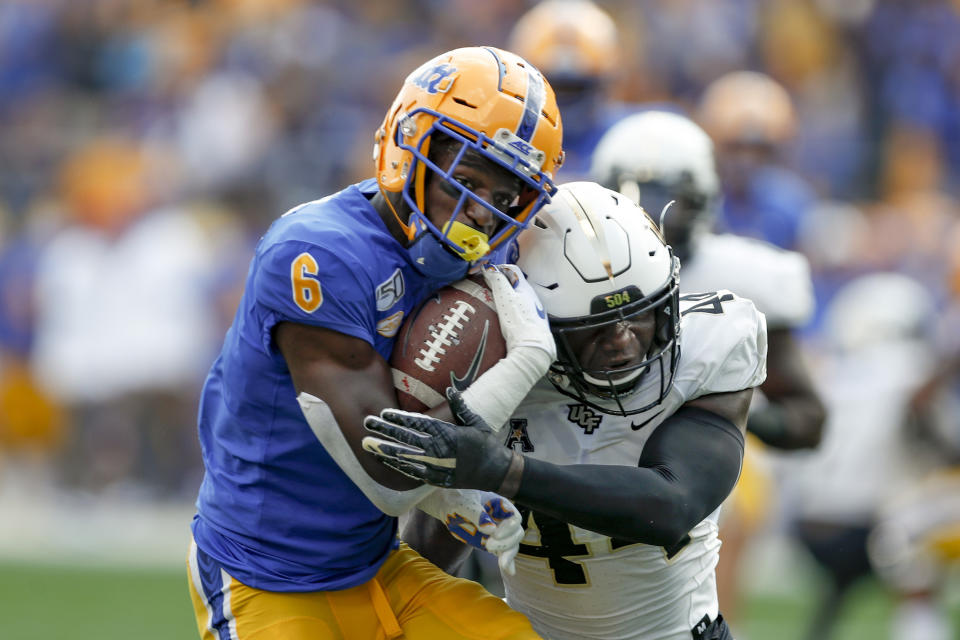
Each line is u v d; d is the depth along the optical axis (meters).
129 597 22.86
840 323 26.59
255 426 9.93
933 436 19.81
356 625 10.17
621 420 9.91
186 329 30.39
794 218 23.80
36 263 31.20
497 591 14.88
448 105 9.33
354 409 9.29
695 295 10.31
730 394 9.95
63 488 30.92
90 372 30.33
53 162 34.56
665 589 10.30
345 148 34.00
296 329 9.44
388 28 37.19
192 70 35.81
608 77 18.62
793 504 21.22
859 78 37.22
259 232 32.75
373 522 10.10
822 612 20.09
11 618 21.27
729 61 36.91
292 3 36.91
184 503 30.84
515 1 37.41
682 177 13.28
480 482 8.88
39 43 37.09
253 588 10.05
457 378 9.39
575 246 9.55
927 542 19.56
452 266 9.49
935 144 36.50
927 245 32.53
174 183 33.19
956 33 37.44
